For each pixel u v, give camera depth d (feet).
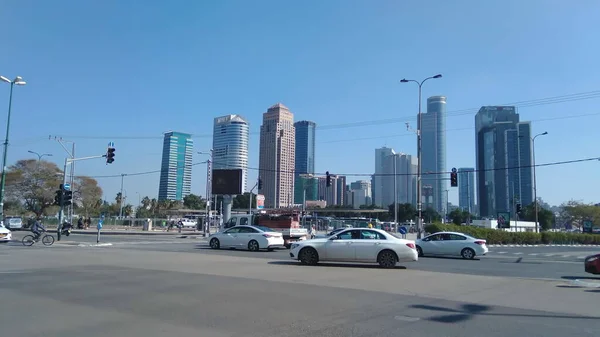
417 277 49.01
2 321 26.00
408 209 324.19
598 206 345.10
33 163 240.12
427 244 85.87
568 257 97.35
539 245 167.53
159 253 77.20
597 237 198.08
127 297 33.71
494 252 110.42
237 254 77.82
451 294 38.19
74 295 34.35
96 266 54.80
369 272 52.85
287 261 64.80
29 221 215.31
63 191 112.16
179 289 37.52
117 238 136.46
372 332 24.71
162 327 24.89
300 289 38.58
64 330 24.11
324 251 60.08
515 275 55.57
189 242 119.44
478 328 26.14
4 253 73.92
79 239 125.08
